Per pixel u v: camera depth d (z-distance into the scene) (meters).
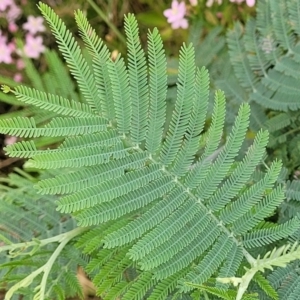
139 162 0.20
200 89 0.19
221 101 0.19
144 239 0.19
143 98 0.19
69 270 0.25
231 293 0.19
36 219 0.25
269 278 0.22
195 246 0.20
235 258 0.21
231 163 0.20
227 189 0.21
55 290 0.23
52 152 0.18
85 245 0.23
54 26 0.18
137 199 0.20
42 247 0.25
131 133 0.19
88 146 0.19
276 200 0.21
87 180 0.19
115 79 0.18
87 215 0.19
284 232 0.21
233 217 0.21
